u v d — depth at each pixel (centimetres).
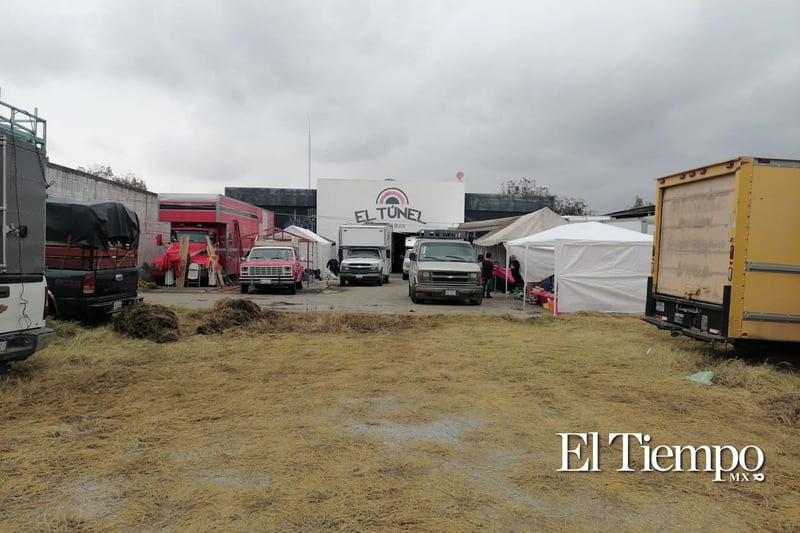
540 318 1366
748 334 798
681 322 923
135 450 464
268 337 1059
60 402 608
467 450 472
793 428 544
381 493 384
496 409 596
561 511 363
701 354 891
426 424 542
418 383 707
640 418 568
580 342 1020
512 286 2206
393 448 473
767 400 629
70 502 368
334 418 557
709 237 859
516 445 486
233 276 2681
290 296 2033
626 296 1521
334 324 1200
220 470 422
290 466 430
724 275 820
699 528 344
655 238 1013
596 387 698
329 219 4334
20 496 377
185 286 2361
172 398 629
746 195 789
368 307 1656
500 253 2638
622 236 1634
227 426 528
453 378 736
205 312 1336
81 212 1032
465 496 382
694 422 557
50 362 789
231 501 370
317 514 353
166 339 991
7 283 643
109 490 387
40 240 700
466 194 4734
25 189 666
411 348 955
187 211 2359
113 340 967
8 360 659
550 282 1856
